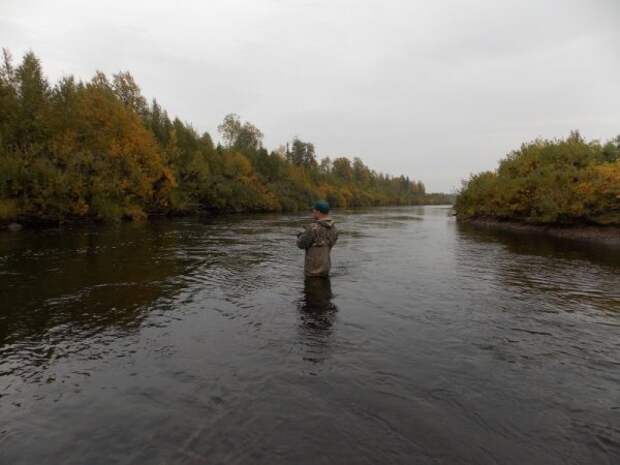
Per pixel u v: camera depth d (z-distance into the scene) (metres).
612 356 4.22
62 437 2.78
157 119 48.38
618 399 3.31
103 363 3.98
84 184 25.19
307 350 4.31
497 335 4.85
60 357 4.13
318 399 3.27
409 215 50.59
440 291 7.16
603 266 10.09
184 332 4.90
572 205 18.91
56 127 28.67
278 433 2.80
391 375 3.72
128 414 3.06
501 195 25.91
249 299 6.50
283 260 10.74
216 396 3.32
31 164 22.67
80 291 7.00
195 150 50.81
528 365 3.97
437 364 3.98
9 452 2.61
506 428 2.88
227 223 28.92
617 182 17.69
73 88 33.62
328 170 122.38
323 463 2.49
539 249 13.86
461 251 13.21
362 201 117.94
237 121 81.50
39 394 3.37
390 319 5.45
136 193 31.95
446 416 3.03
